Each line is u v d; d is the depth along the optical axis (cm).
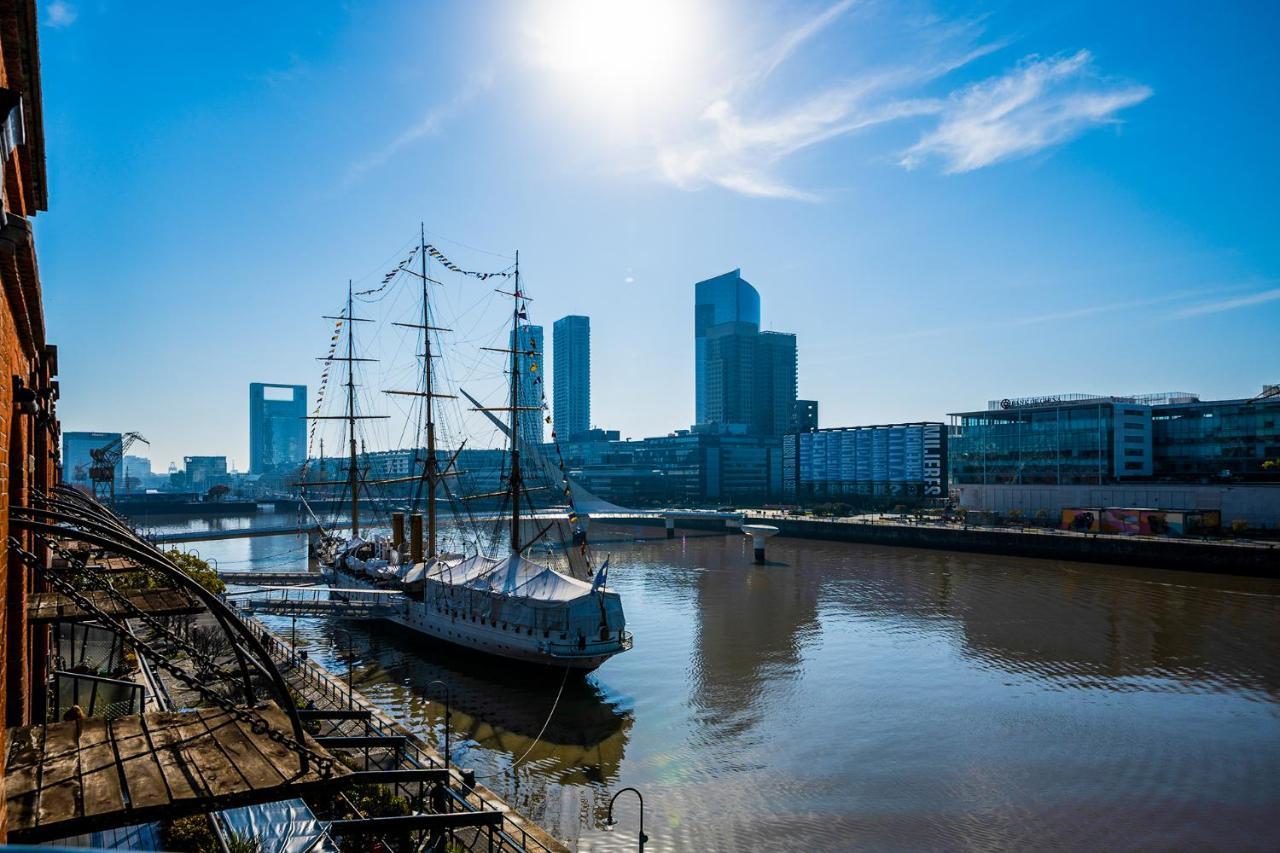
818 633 8262
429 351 10912
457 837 3019
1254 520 13938
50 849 292
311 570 13650
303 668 5269
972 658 7162
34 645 2441
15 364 1483
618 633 6594
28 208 1698
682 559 14862
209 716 1467
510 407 9425
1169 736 5219
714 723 5584
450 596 7506
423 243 10994
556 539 18888
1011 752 4991
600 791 4462
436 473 10725
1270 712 5638
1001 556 14562
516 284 9431
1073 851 3791
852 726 5494
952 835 3953
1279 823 4041
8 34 1091
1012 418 18975
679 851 3784
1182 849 3800
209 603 1432
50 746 1314
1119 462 16962
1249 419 16150
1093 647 7469
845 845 3844
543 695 6238
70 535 1345
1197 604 9444
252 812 2388
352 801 2912
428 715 5741
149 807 1109
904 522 18525
